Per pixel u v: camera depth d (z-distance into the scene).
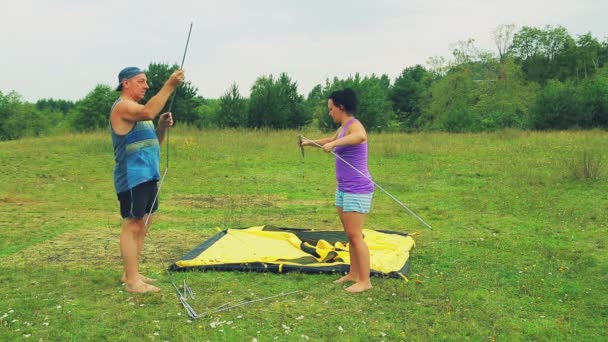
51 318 4.35
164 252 6.41
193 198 10.38
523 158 15.28
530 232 7.42
